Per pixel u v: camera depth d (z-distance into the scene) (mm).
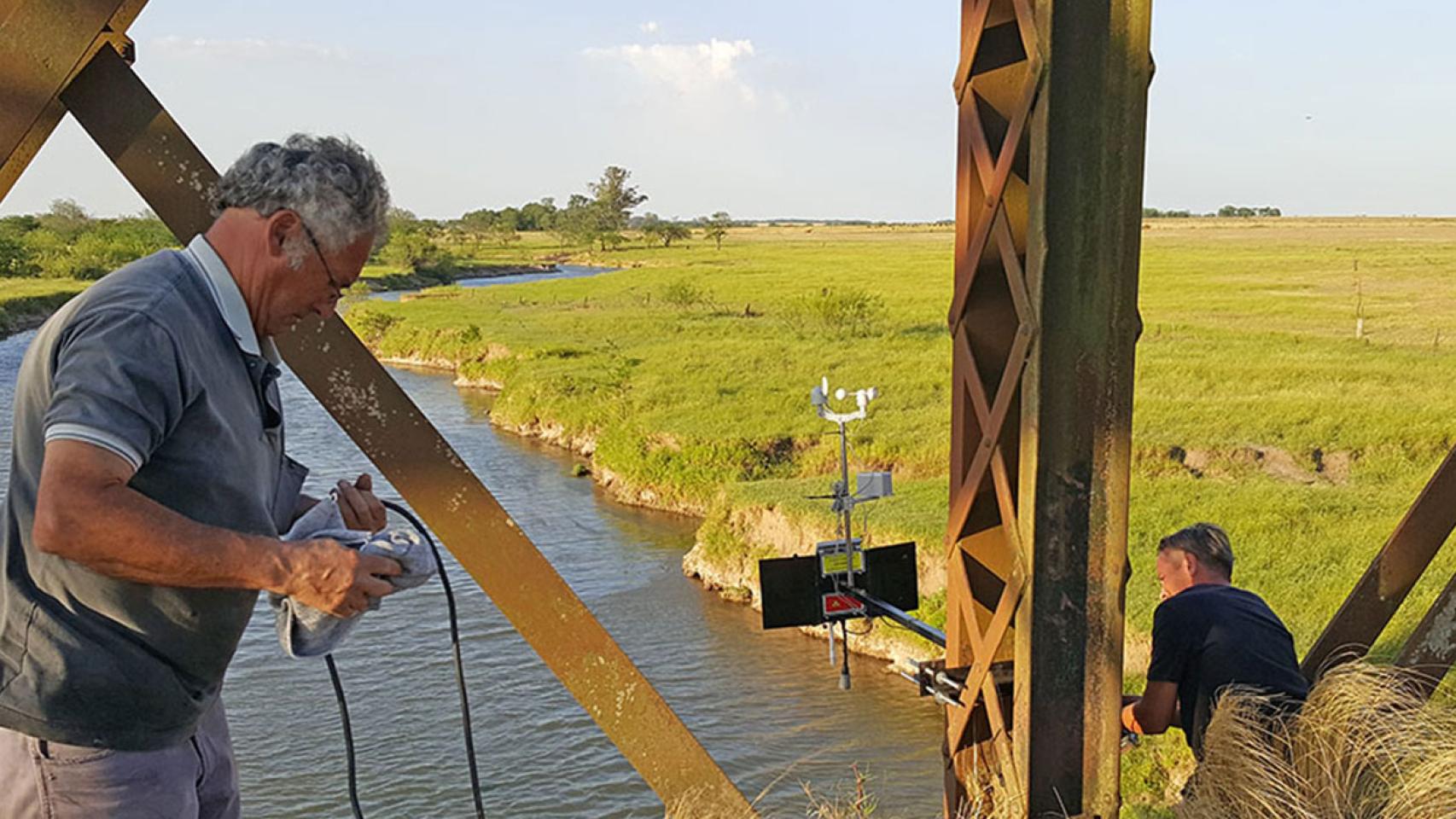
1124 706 3576
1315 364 29859
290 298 1759
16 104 1811
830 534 17375
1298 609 13359
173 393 1586
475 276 96625
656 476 23766
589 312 54156
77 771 1707
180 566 1543
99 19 1813
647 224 141625
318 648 1896
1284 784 2951
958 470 2863
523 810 10812
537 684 13352
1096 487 2533
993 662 2824
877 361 33875
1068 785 2646
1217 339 35781
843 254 106812
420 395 36750
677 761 2406
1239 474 20781
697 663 14898
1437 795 2844
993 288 2729
